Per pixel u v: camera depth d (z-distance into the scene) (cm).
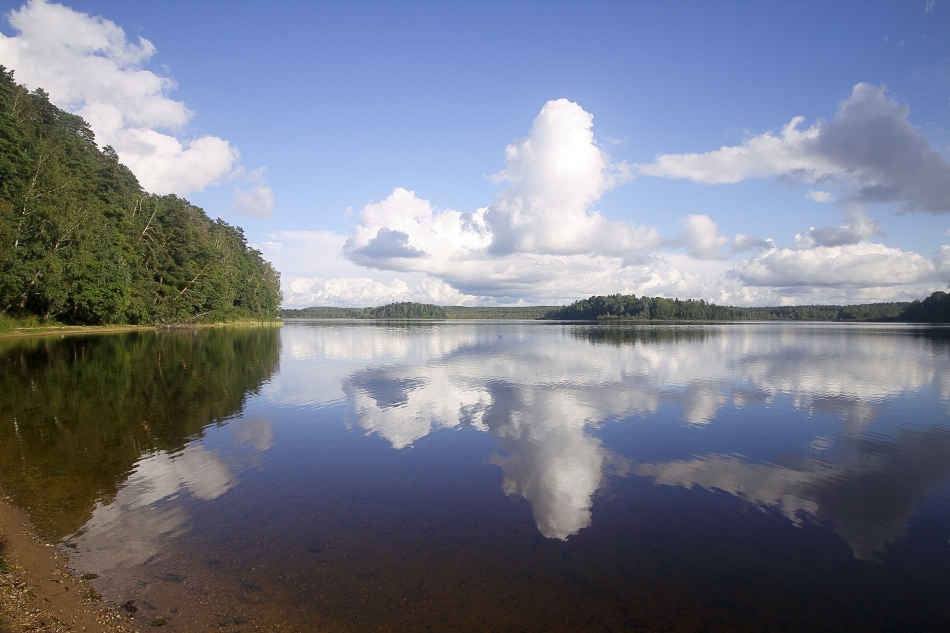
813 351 4419
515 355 4019
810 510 974
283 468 1188
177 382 2397
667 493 1055
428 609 633
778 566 764
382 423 1650
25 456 1240
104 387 2205
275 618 607
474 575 718
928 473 1187
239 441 1416
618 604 655
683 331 9012
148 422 1616
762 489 1083
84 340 4644
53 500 967
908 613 653
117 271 6084
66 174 6134
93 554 757
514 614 626
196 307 8719
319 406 1912
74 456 1252
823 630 612
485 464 1233
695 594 684
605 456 1314
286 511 936
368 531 856
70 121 8069
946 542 847
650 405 1973
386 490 1054
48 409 1766
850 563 777
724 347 4891
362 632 584
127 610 617
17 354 3338
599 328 10744
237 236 12544
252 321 11800
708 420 1719
